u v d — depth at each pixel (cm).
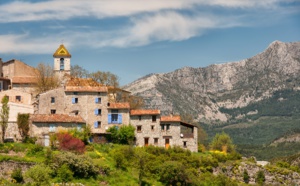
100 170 9600
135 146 11850
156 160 10756
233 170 11706
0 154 9262
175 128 12206
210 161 11506
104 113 12156
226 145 14738
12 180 8619
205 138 17325
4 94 12156
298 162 18462
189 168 10988
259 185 11450
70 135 10669
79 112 12056
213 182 10775
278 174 11906
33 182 8456
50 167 9031
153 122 12200
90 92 12156
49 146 10419
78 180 9088
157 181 10219
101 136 11969
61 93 12075
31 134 10962
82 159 9381
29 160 9125
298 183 11881
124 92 14738
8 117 10875
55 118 11275
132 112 12262
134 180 9775
